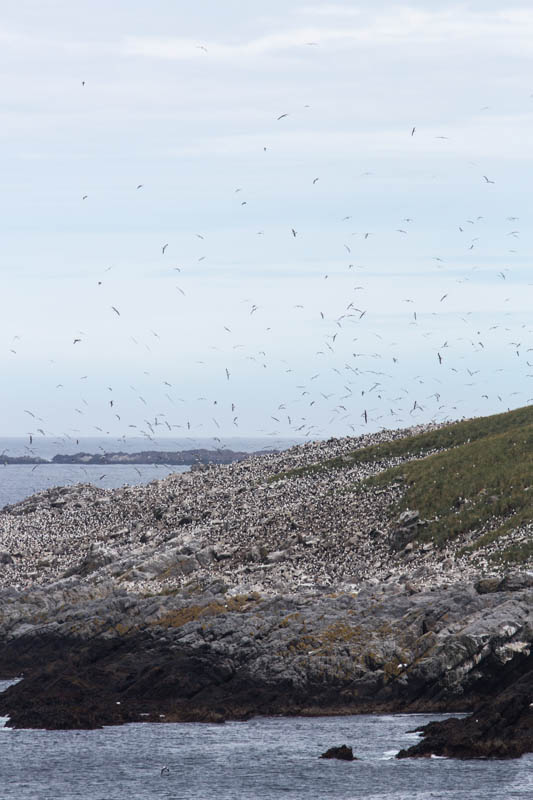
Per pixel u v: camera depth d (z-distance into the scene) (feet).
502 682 307.58
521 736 273.75
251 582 458.50
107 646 364.99
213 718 306.76
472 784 249.75
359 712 307.58
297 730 295.48
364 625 335.47
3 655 385.91
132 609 398.21
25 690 331.16
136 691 325.21
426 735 283.79
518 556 437.99
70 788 255.50
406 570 462.19
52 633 388.37
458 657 307.17
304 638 330.34
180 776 261.03
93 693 326.44
